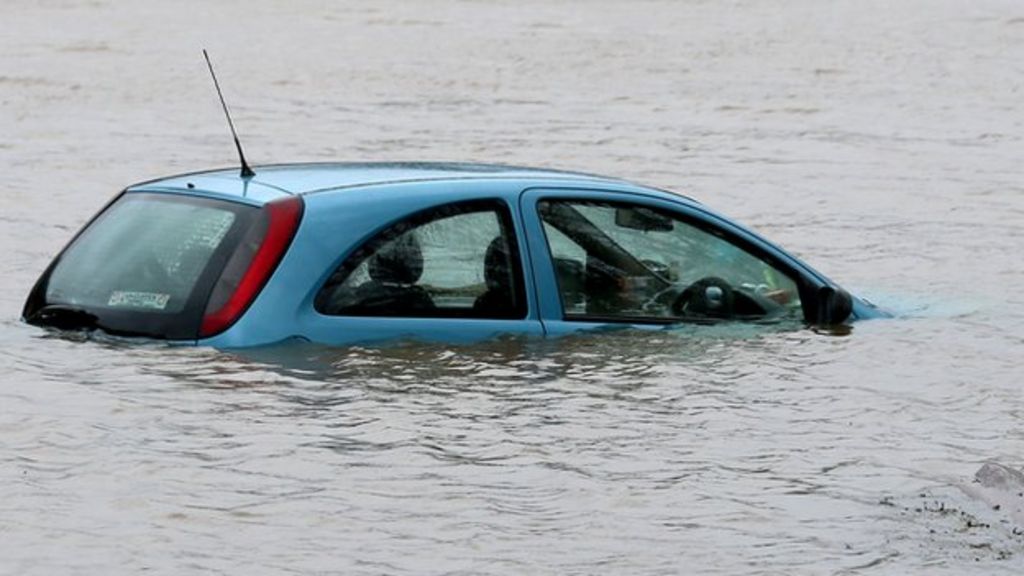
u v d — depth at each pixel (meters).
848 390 20.91
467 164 23.02
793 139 56.84
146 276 21.30
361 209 20.92
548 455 17.83
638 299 22.48
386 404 19.25
